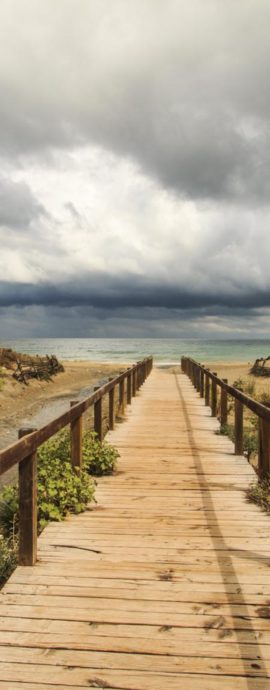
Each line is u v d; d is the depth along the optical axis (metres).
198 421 12.01
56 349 116.19
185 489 6.51
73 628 3.23
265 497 5.95
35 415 19.50
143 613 3.43
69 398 24.97
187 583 3.89
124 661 2.89
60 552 4.48
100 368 44.22
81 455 6.70
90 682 2.71
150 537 4.87
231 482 6.84
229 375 34.19
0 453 3.33
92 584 3.86
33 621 3.31
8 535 5.68
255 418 13.77
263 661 2.90
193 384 22.09
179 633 3.18
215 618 3.37
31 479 4.20
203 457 8.27
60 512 5.48
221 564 4.25
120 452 8.63
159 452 8.65
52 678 2.74
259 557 4.40
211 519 5.39
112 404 10.82
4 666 2.84
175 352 96.25
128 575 4.03
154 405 15.14
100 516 5.49
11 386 24.33
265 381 29.33
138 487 6.60
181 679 2.74
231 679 2.75
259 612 3.45
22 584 3.85
